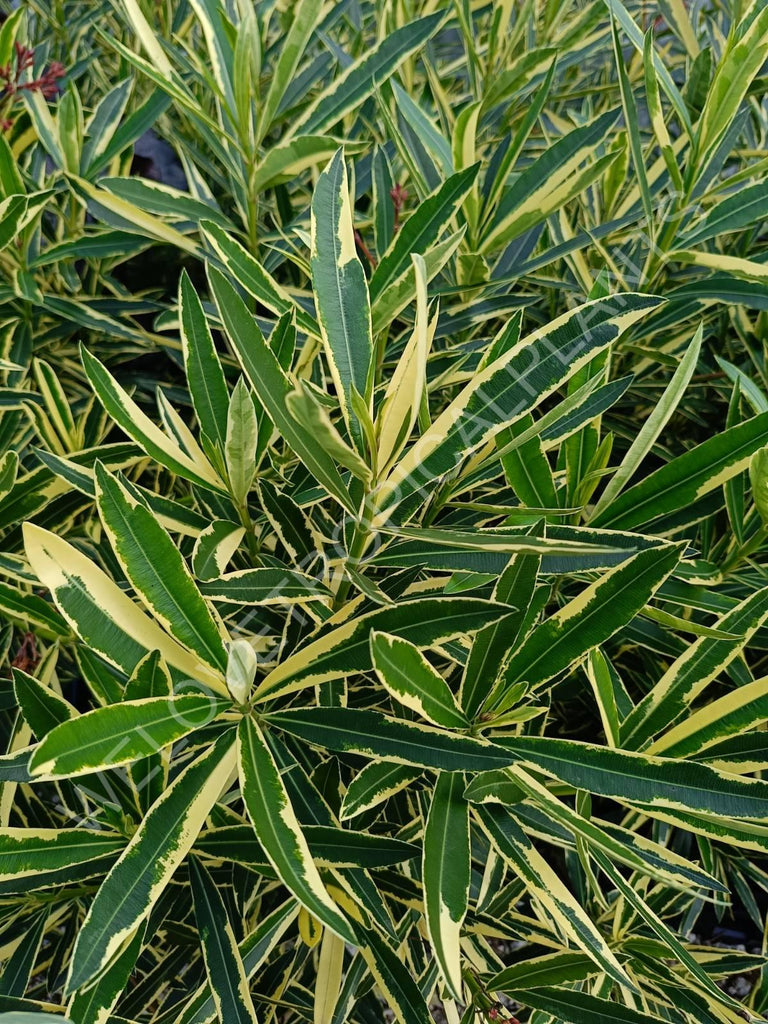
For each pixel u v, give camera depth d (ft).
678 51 4.06
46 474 2.07
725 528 2.62
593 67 4.16
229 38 2.00
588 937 1.28
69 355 2.95
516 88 2.68
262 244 2.41
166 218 2.49
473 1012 1.69
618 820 3.05
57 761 1.04
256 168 2.12
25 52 2.41
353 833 1.47
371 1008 2.33
